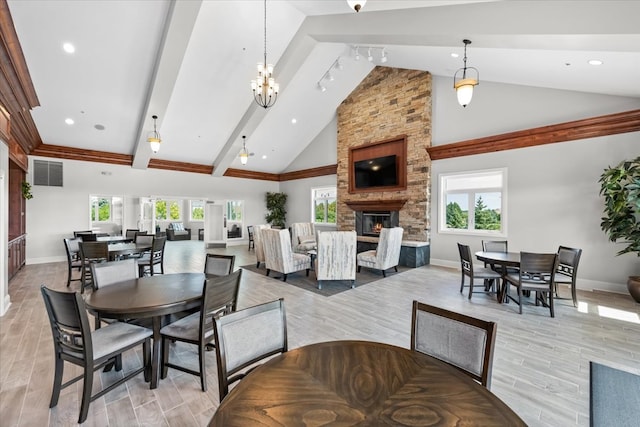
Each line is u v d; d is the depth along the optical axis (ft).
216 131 25.52
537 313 11.76
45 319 11.09
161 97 18.34
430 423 2.89
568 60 11.75
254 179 36.24
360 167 26.22
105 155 25.82
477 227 19.84
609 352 8.60
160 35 15.02
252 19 15.66
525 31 9.55
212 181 32.94
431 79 21.59
